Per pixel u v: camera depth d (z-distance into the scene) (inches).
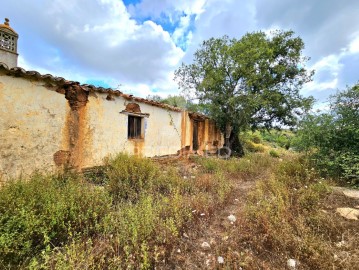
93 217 108.2
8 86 138.9
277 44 467.8
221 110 452.1
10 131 140.5
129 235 96.6
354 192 159.6
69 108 179.0
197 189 173.0
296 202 139.9
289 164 222.4
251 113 432.1
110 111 219.6
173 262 87.4
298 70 467.2
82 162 191.5
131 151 249.9
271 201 136.7
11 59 247.3
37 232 90.3
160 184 179.2
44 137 161.0
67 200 113.3
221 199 153.4
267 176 236.8
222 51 425.7
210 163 285.9
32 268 71.2
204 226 117.6
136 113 256.4
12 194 107.6
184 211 124.3
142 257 84.5
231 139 514.0
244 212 129.0
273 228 104.3
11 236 79.1
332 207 135.4
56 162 170.6
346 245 95.9
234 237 105.3
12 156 141.9
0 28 236.5
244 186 211.3
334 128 212.2
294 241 95.3
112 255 86.0
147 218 103.1
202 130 454.9
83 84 187.8
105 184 172.1
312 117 237.9
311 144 231.5
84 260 75.5
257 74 402.3
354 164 181.8
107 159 214.8
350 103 209.0
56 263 73.9
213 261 88.1
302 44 461.1
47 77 156.9
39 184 125.7
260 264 86.1
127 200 144.5
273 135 863.1
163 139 312.2
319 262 83.0
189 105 523.5
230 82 441.4
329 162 200.2
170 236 99.3
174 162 330.0
